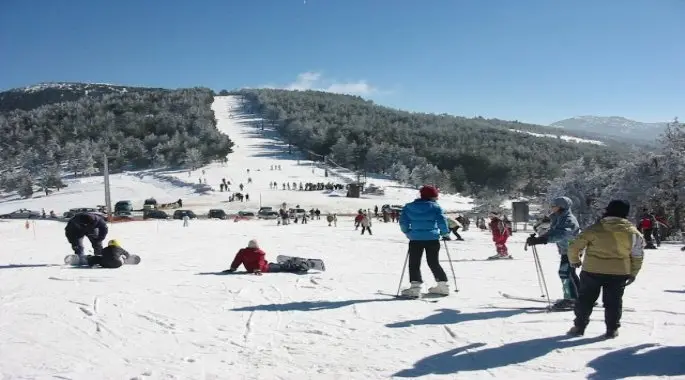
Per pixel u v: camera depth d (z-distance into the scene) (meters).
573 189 49.53
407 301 7.88
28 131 168.88
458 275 11.19
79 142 143.00
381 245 20.41
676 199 40.78
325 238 24.61
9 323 6.59
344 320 6.72
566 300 7.14
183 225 36.75
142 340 5.88
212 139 129.88
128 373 4.83
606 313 5.66
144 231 28.86
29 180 99.00
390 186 104.25
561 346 5.44
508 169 126.50
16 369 4.94
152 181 102.25
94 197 89.81
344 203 75.19
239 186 89.38
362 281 9.98
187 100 194.38
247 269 11.09
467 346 5.52
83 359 5.23
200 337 5.99
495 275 11.20
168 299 8.04
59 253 15.70
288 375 4.74
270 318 6.86
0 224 35.31
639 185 41.19
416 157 127.12
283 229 33.28
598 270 5.57
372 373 4.77
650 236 19.33
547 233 7.14
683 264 13.46
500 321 6.54
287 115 185.62
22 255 15.04
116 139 144.62
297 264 11.32
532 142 170.62
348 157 128.75
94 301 7.84
